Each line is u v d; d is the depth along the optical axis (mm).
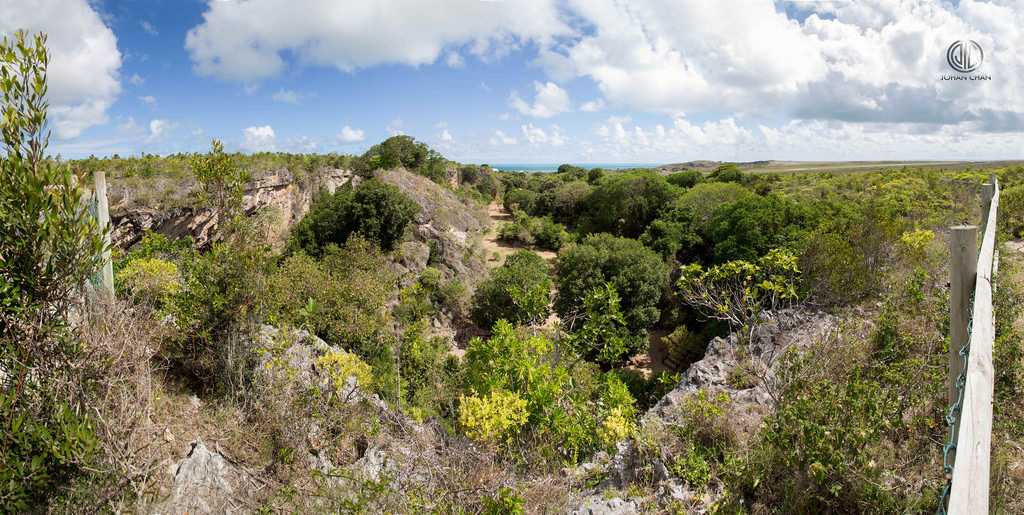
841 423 4043
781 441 4188
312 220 29703
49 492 3955
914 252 9555
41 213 4195
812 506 3928
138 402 4730
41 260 4113
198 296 6750
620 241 30188
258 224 7840
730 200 35844
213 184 7715
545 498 4746
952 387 3219
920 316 6801
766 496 4379
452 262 32438
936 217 14023
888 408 4301
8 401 3826
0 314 3938
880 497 3746
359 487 4680
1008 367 4898
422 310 21109
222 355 6656
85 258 4348
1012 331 5488
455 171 62625
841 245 9742
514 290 8227
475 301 26031
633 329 22500
